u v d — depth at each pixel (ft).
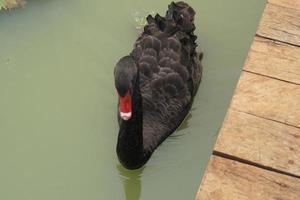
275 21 7.52
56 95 8.64
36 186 7.80
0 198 7.70
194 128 8.31
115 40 9.12
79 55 9.00
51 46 9.09
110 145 8.16
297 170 6.37
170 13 8.66
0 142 8.19
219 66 8.84
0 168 7.96
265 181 6.30
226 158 6.45
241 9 9.41
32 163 8.02
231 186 6.27
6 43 9.09
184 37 8.37
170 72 8.16
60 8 9.46
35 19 9.34
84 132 8.28
